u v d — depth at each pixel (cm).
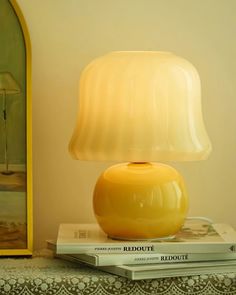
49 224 136
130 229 112
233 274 109
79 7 135
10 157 126
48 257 122
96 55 135
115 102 108
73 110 135
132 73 108
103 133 108
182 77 109
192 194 141
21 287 105
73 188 137
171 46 137
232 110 140
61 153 136
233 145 140
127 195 112
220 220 141
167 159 107
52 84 135
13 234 125
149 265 108
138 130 107
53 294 105
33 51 134
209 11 138
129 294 106
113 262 108
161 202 112
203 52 138
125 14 136
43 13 134
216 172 141
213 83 139
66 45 135
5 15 126
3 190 125
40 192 136
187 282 107
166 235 114
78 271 110
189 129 109
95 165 137
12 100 126
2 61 126
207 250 110
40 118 135
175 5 137
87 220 138
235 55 139
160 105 108
